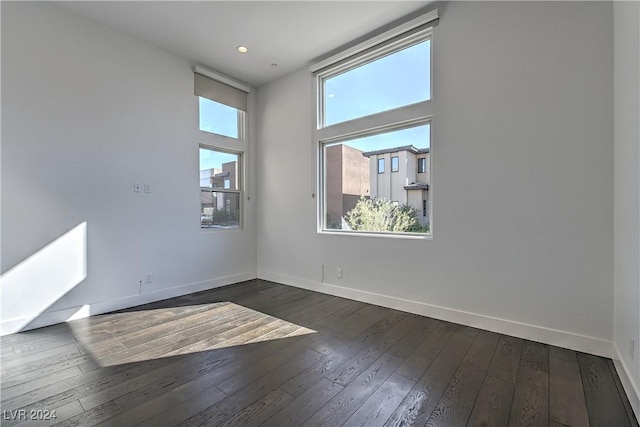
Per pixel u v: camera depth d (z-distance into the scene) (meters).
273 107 4.52
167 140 3.67
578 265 2.24
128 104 3.33
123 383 1.82
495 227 2.60
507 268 2.54
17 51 2.63
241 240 4.56
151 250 3.53
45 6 2.78
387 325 2.77
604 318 2.15
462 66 2.76
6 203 2.59
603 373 1.92
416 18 2.97
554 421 1.49
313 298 3.66
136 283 3.40
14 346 2.33
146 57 3.48
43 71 2.77
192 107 3.93
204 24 3.15
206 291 3.99
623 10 1.87
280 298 3.66
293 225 4.27
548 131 2.35
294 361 2.10
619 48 1.95
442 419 1.50
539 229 2.39
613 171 2.10
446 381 1.84
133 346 2.33
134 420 1.50
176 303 3.46
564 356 2.15
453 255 2.83
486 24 2.63
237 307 3.31
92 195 3.07
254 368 2.00
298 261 4.22
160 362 2.08
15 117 2.63
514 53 2.49
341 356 2.17
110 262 3.20
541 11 2.37
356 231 3.70
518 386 1.78
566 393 1.71
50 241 2.81
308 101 4.07
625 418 1.51
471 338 2.47
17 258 2.64
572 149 2.25
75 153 2.96
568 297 2.28
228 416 1.53
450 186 2.84
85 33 3.02
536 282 2.41
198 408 1.59
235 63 3.99
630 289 1.74
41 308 2.75
